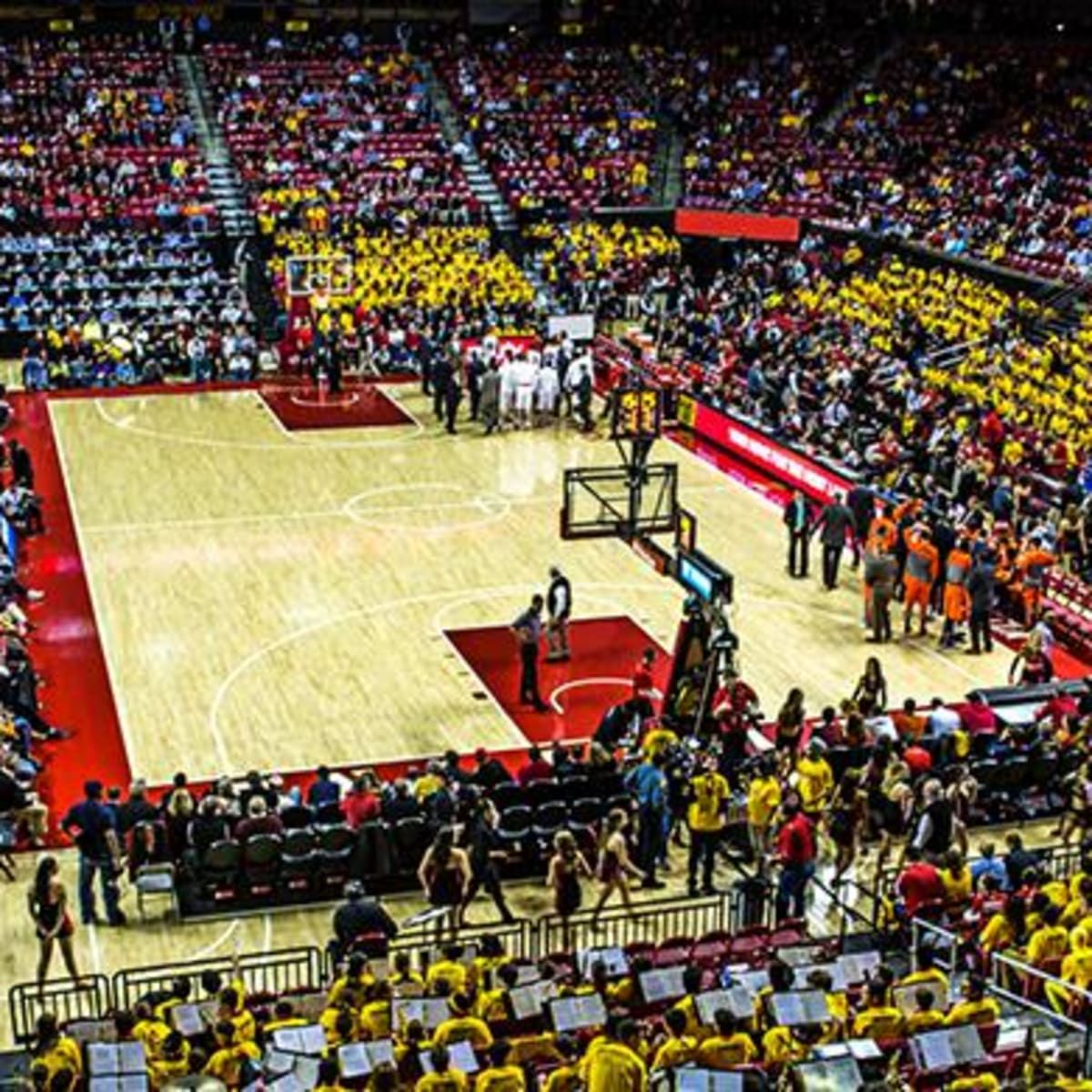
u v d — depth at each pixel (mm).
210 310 43312
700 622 20406
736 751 19734
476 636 25062
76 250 44438
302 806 18062
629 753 19781
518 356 36531
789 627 25844
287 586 26875
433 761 18906
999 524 28438
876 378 36625
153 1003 13461
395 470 33281
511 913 17625
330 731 21969
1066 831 19016
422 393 39594
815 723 22203
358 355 41594
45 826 18922
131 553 28281
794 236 49375
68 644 24609
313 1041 12453
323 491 31750
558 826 18297
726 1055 11617
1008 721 20828
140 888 17172
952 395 35531
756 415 35469
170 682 23359
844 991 13531
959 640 25578
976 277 43562
